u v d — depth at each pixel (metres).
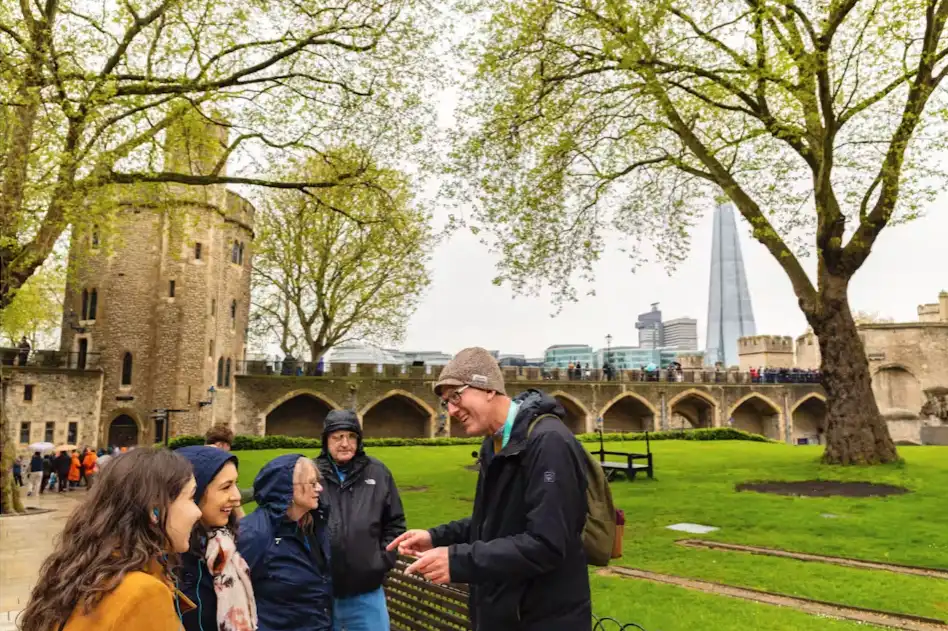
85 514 1.90
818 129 16.31
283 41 15.63
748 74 14.55
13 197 13.91
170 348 33.22
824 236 16.81
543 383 40.50
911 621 5.77
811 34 14.30
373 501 3.98
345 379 37.12
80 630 1.68
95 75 13.19
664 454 22.72
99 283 34.06
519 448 2.50
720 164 16.95
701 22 15.22
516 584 2.47
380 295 34.84
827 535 9.52
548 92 16.61
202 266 34.31
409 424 41.31
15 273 14.83
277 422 38.72
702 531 10.02
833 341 17.16
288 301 37.62
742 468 17.61
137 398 33.06
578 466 2.47
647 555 8.58
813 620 5.73
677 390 43.31
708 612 5.99
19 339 40.59
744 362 56.38
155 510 1.93
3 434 15.43
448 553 2.32
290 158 16.75
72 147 13.83
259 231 35.72
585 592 2.51
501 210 16.94
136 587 1.73
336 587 3.80
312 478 3.34
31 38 13.52
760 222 16.16
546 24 16.23
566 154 16.92
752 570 7.68
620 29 15.18
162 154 15.78
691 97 17.42
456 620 4.14
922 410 35.34
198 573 2.58
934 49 14.73
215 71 15.30
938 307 49.06
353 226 23.16
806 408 50.28
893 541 9.02
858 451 16.72
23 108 13.90
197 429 33.19
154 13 14.45
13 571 8.83
